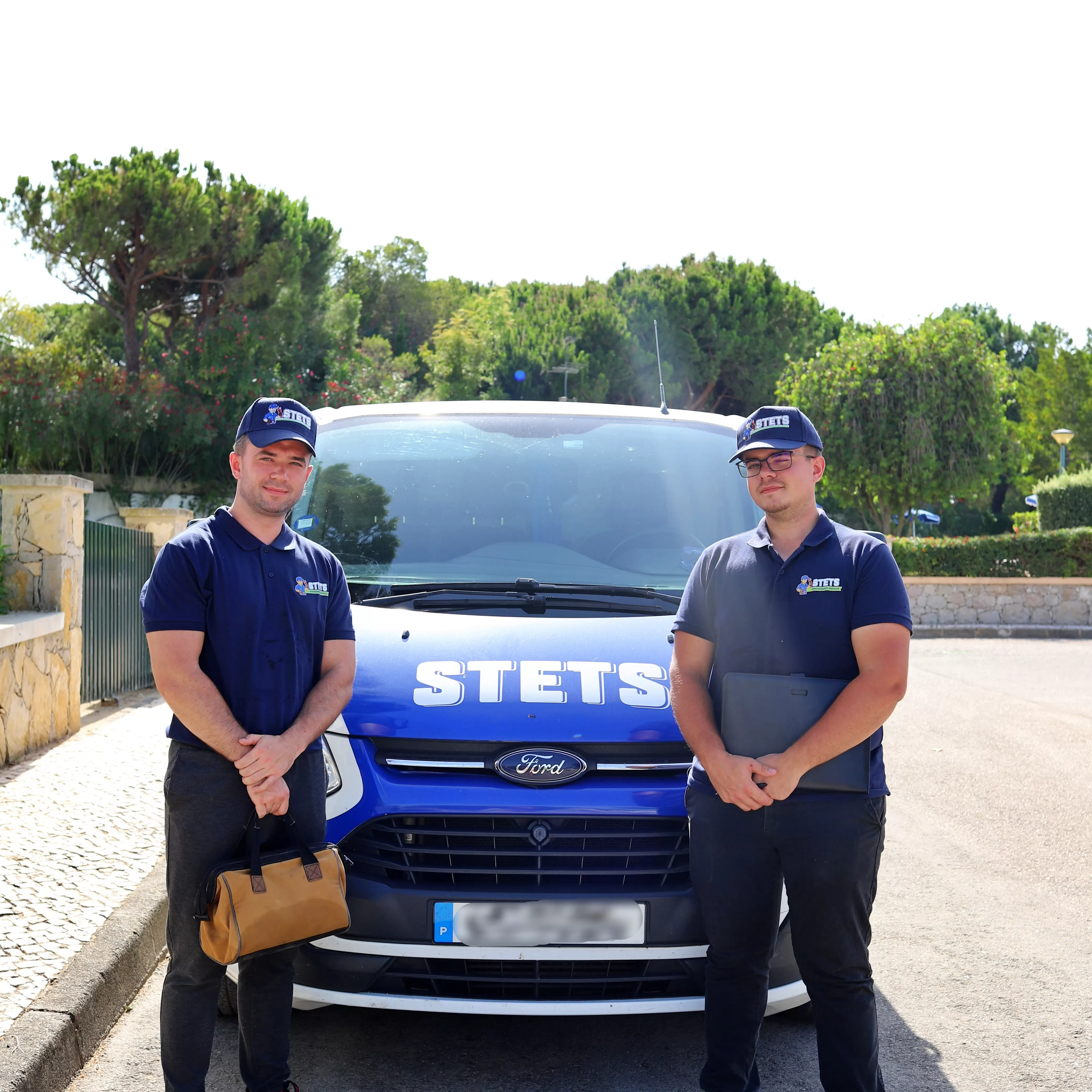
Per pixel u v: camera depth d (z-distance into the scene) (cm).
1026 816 628
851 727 260
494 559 396
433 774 299
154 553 1013
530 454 438
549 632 344
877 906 477
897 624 264
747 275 4281
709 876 278
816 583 274
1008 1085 318
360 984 291
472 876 292
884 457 2870
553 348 4003
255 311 2441
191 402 2030
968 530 5628
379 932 287
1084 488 2188
